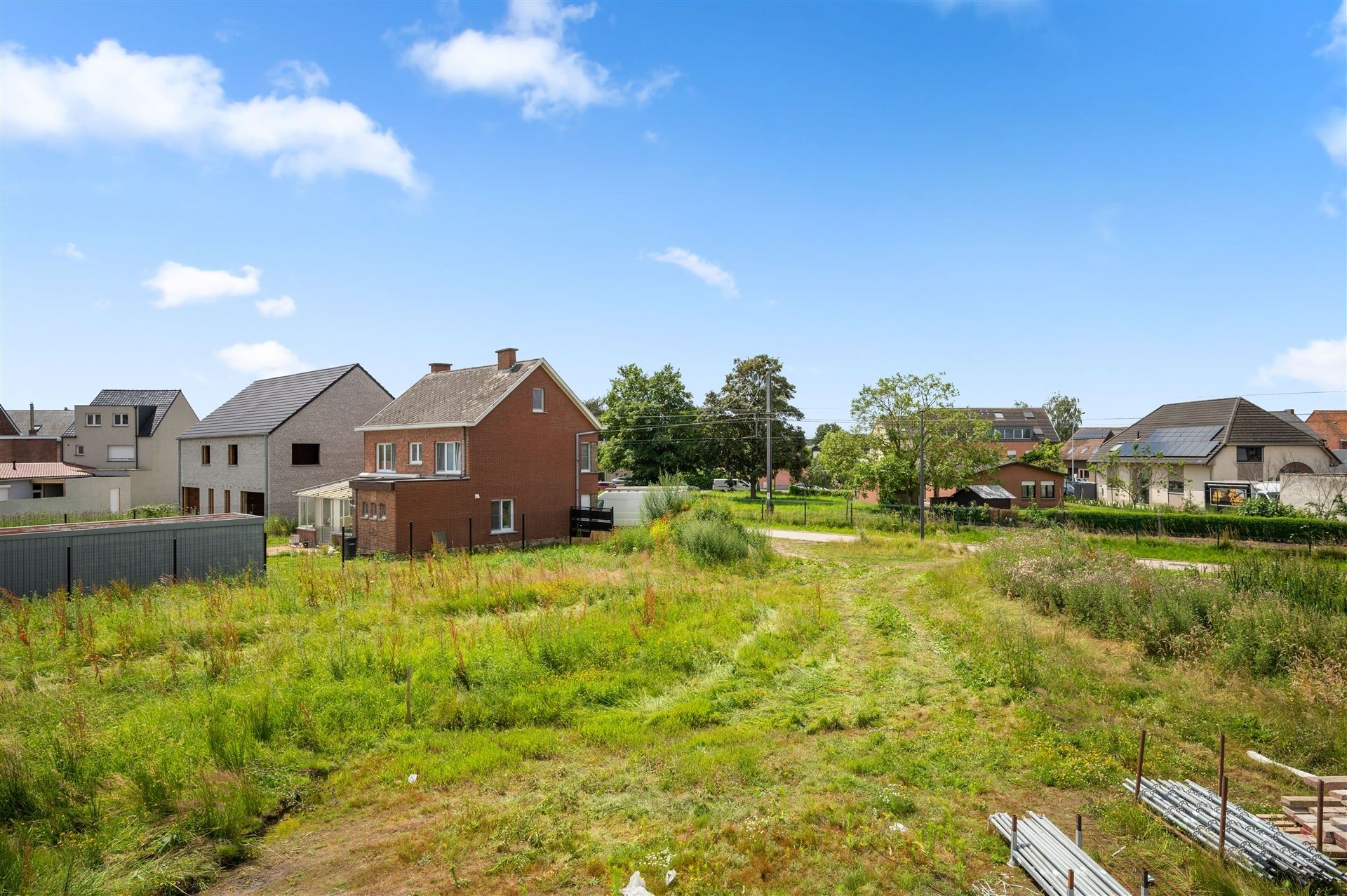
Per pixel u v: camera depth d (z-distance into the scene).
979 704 10.71
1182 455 44.91
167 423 50.53
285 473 37.06
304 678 10.95
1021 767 8.66
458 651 11.50
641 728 9.76
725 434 57.34
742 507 45.91
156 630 12.94
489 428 29.14
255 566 20.44
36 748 8.20
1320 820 6.63
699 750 8.95
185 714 9.22
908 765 8.59
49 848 6.48
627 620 14.53
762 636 13.81
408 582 17.80
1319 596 14.27
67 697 9.94
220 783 7.68
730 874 6.34
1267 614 12.62
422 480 27.02
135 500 48.34
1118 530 30.75
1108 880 5.94
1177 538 28.61
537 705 10.30
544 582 17.92
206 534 19.78
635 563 23.06
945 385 39.41
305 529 31.44
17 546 16.69
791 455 59.47
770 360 59.44
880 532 33.50
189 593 17.03
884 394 40.09
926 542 28.69
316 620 14.34
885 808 7.59
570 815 7.48
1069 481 60.41
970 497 41.84
